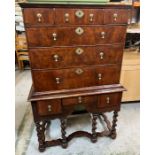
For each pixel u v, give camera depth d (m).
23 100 2.37
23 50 3.25
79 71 1.26
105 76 1.33
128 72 1.96
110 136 1.66
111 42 1.21
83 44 1.17
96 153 1.51
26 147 1.58
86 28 1.12
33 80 1.23
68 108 1.36
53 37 1.11
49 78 1.24
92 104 1.40
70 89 1.31
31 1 1.07
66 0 1.09
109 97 1.40
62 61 1.20
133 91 2.10
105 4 1.08
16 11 2.83
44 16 1.04
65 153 1.51
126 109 2.13
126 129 1.79
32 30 1.07
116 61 1.29
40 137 1.47
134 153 1.51
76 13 1.07
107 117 1.93
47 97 1.26
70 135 1.58
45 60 1.17
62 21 1.07
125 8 1.12
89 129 1.81
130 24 2.00
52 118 1.38
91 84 1.33
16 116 2.04
